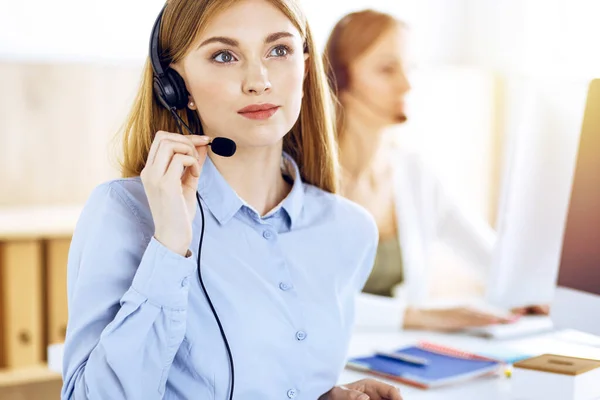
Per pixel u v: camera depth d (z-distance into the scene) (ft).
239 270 3.84
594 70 8.52
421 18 10.13
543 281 5.36
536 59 9.32
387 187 7.56
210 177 3.96
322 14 9.56
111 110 8.66
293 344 3.86
